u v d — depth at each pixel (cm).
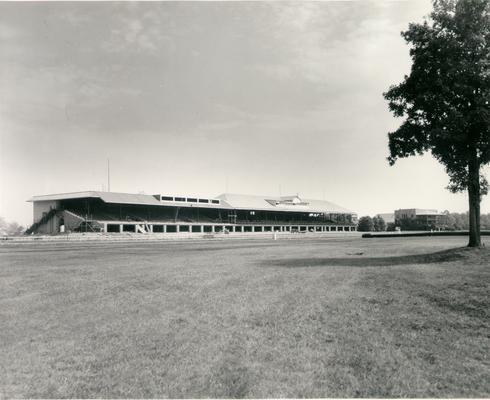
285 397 654
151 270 2245
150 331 1026
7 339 988
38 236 7075
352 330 998
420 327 1008
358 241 5578
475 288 1384
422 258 2453
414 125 2570
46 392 692
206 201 10231
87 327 1079
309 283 1669
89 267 2458
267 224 11312
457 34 2322
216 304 1309
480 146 2309
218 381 718
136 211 9144
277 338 948
